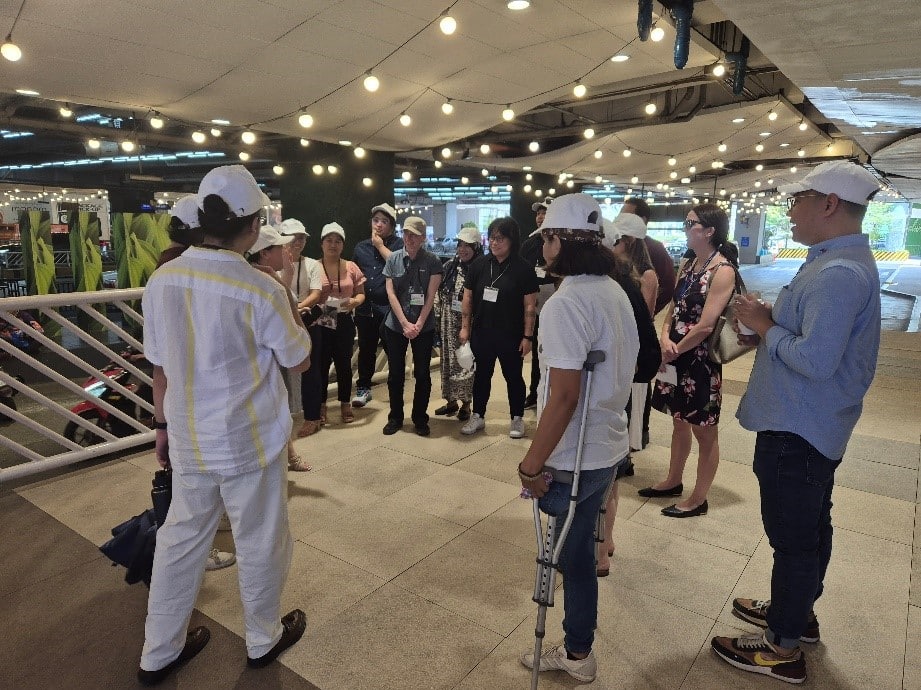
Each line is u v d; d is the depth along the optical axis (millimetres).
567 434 1733
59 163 12727
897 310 13812
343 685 1956
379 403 5090
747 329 2061
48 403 3475
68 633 2188
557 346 1615
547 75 5203
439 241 29375
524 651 2109
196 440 1766
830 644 2176
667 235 32094
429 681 1975
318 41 4195
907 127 7723
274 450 1861
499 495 3340
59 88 4652
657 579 2555
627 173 12695
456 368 4539
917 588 2514
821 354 1672
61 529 2914
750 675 2012
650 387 3701
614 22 4199
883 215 39688
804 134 9820
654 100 7137
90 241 8094
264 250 2879
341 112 5848
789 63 4582
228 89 4945
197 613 2311
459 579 2543
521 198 15414
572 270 1671
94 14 3514
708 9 4348
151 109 5422
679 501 3279
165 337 1736
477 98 5746
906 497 3377
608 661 2074
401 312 4062
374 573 2578
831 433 1796
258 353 1802
